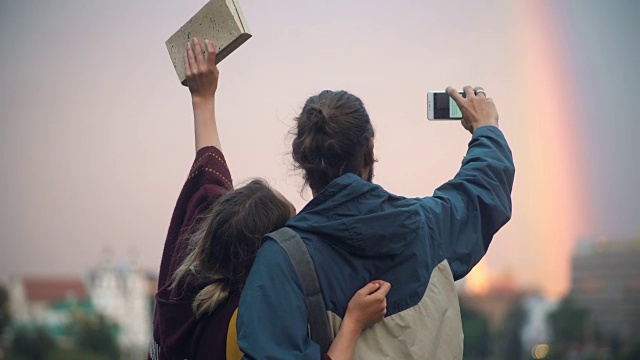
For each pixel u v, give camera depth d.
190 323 3.34
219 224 3.31
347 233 3.05
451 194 3.38
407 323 3.07
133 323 129.50
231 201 3.34
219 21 3.71
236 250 3.28
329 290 3.04
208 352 3.26
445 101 3.80
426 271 3.12
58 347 126.56
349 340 2.98
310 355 2.93
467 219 3.33
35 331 127.88
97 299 131.62
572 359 149.12
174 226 3.71
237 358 3.20
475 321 155.88
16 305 130.88
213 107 3.79
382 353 3.05
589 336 153.50
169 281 3.48
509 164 3.53
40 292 133.00
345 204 3.09
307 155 3.22
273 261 3.03
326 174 3.22
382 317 3.06
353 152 3.20
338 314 3.05
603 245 161.88
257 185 3.41
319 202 3.12
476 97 3.76
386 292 3.04
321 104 3.21
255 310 2.96
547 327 156.38
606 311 158.00
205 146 3.72
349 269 3.07
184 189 3.69
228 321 3.24
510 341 155.12
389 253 3.08
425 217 3.20
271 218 3.30
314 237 3.08
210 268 3.31
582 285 163.12
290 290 3.00
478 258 3.33
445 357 3.11
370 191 3.10
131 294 131.25
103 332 127.44
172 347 3.38
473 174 3.45
